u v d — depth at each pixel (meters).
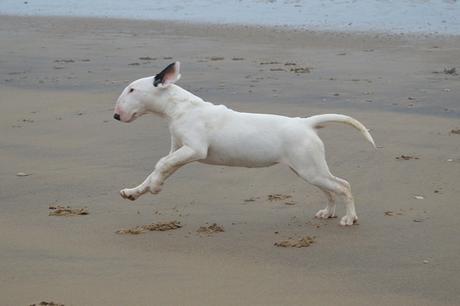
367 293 6.43
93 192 9.34
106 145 11.49
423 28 24.67
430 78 16.80
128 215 8.50
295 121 8.14
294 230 8.01
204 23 26.92
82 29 25.98
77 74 17.55
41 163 10.60
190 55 20.27
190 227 8.12
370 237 7.79
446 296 6.36
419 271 6.89
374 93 15.25
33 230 8.01
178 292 6.43
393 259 7.19
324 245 7.57
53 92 15.52
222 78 16.89
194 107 8.12
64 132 12.30
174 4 31.77
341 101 14.54
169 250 7.44
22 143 11.66
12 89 15.88
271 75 17.23
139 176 9.98
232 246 7.55
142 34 24.53
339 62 19.02
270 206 8.81
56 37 24.02
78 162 10.64
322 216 8.38
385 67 18.23
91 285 6.58
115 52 20.86
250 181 9.68
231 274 6.83
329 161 10.64
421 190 9.40
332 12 28.16
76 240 7.71
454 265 7.03
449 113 13.59
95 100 14.70
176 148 8.30
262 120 8.12
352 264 7.07
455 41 22.25
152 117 13.12
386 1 29.31
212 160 8.23
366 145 11.43
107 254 7.32
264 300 6.27
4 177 9.95
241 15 28.45
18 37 24.03
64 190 9.41
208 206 8.82
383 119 13.12
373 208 8.74
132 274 6.83
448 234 7.86
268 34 24.14
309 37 23.39
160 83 8.13
